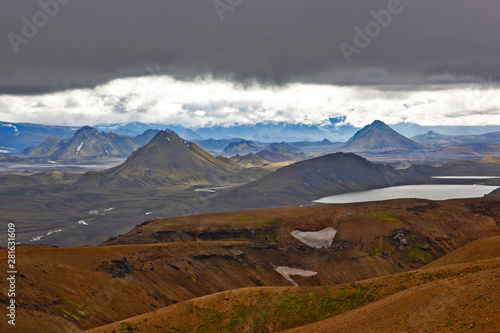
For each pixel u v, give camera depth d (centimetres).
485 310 4806
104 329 7725
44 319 8325
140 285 11944
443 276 7969
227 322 8269
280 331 7719
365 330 5734
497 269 6228
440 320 5066
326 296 8612
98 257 12138
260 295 9012
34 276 9581
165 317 8431
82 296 9825
